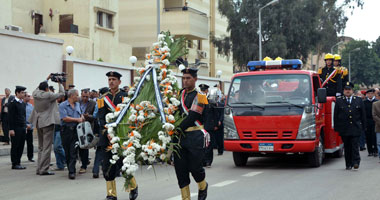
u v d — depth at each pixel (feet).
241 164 49.06
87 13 108.37
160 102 26.71
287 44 164.35
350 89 44.80
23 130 47.39
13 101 46.75
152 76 27.63
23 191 35.32
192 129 26.55
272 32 163.53
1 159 56.34
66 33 102.12
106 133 29.94
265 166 48.83
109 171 29.81
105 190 35.27
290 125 44.96
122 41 147.95
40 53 78.84
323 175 41.34
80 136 40.50
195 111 26.22
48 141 43.06
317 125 46.01
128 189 27.86
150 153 25.95
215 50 180.34
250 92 47.37
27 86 76.69
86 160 44.50
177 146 26.58
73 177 40.86
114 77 30.42
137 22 146.51
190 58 145.18
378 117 53.01
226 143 46.65
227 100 47.67
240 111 46.47
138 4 146.30
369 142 58.54
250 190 34.12
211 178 40.50
